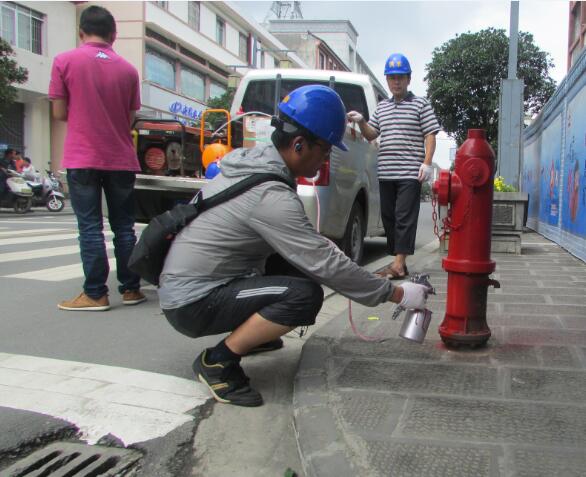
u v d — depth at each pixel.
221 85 37.38
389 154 5.27
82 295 4.29
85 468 2.15
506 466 1.94
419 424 2.25
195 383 2.89
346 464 1.97
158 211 5.23
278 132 2.54
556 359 2.98
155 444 2.31
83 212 4.14
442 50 19.55
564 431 2.18
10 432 2.36
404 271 5.41
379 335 3.46
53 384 2.85
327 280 2.50
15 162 16.34
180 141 5.20
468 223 3.04
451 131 20.05
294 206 2.45
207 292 2.57
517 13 11.02
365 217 6.27
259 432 2.43
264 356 3.31
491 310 4.06
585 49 6.88
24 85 22.23
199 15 33.62
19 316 4.07
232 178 2.58
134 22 27.52
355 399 2.50
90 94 4.01
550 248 8.26
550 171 9.83
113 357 3.26
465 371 2.83
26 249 7.30
